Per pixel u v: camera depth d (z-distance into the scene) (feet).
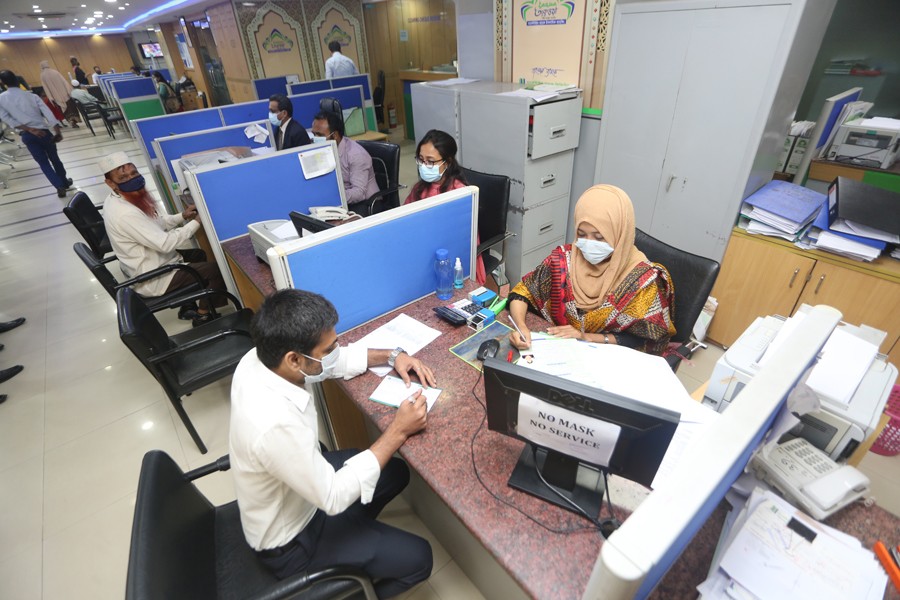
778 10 5.77
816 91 9.34
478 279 7.43
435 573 4.89
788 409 2.55
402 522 5.45
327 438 6.15
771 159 7.32
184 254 9.36
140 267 8.02
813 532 2.64
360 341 4.79
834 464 3.05
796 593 2.37
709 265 4.77
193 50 28.19
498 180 7.80
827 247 6.27
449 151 7.12
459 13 10.85
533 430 2.81
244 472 3.09
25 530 5.56
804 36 6.01
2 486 6.15
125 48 55.31
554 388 2.46
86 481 6.19
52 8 27.30
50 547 5.35
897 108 8.57
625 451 2.53
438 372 4.27
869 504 2.97
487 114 9.13
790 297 6.92
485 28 10.44
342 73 19.01
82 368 8.46
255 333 3.07
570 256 5.18
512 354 4.19
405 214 4.95
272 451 2.94
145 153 13.08
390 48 23.53
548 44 9.30
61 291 11.25
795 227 6.49
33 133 16.87
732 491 3.14
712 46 6.57
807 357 2.43
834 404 3.19
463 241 5.77
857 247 6.07
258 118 14.79
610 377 3.65
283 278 4.35
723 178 7.13
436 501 4.70
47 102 29.48
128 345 5.02
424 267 5.47
